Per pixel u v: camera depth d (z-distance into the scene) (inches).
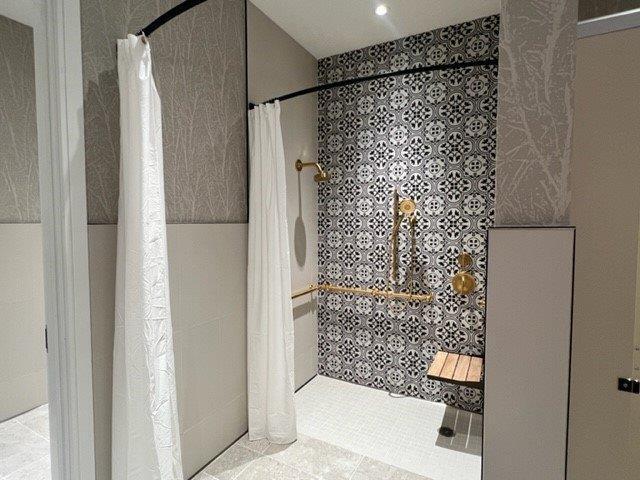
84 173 46.4
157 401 49.0
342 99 103.1
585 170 33.0
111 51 49.9
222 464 69.8
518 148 36.1
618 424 33.0
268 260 74.3
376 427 84.0
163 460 49.7
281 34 89.0
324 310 110.4
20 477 63.6
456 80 87.7
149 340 48.1
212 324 69.4
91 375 48.3
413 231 94.7
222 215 71.2
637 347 32.1
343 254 106.1
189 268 64.0
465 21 85.8
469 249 88.6
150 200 48.4
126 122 47.6
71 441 46.8
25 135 84.6
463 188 88.4
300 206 100.5
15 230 83.2
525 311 35.0
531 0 34.8
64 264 45.1
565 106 33.9
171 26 59.5
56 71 43.7
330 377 110.9
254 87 79.7
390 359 101.1
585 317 33.6
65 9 43.8
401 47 94.1
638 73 30.5
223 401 73.0
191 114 63.8
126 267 47.6
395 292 98.4
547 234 33.7
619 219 32.1
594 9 32.7
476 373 79.4
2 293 81.3
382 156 98.3
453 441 78.9
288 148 94.3
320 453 73.9
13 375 83.3
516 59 35.7
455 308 91.4
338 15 83.5
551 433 34.9
